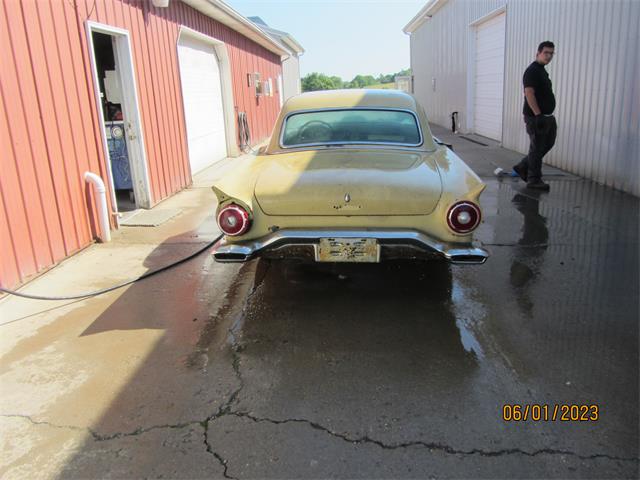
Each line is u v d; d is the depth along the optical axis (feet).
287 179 10.90
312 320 11.28
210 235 17.88
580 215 18.48
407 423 7.79
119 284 13.60
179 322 11.37
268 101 55.26
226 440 7.52
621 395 8.36
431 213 10.36
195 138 31.12
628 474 6.71
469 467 6.88
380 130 13.52
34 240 14.10
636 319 10.90
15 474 6.97
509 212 19.20
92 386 8.99
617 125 21.52
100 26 18.02
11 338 10.78
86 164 16.84
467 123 46.93
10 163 13.21
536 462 6.95
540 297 12.06
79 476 6.92
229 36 38.01
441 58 57.52
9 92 13.23
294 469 6.91
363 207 10.33
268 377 9.12
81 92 16.66
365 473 6.81
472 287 12.73
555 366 9.23
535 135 22.18
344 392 8.61
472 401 8.29
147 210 21.67
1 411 8.34
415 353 9.80
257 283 13.44
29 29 14.14
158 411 8.25
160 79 24.08
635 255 14.52
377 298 12.28
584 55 23.88
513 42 33.63
